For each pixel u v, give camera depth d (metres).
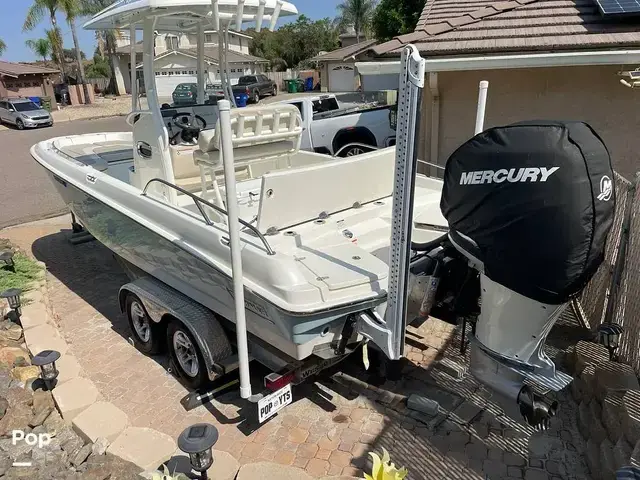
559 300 2.44
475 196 2.60
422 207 4.18
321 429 3.33
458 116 6.16
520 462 3.00
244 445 3.20
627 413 2.83
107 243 4.90
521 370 2.70
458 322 3.58
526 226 2.42
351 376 3.87
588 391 3.35
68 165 5.22
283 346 3.11
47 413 3.39
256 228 3.17
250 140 3.98
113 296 5.46
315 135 10.20
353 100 11.34
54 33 35.03
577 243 2.33
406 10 23.66
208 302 3.65
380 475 2.06
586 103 5.71
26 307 4.81
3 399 3.48
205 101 5.11
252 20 4.15
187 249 3.52
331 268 3.06
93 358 4.27
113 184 4.41
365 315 2.98
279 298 2.89
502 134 2.56
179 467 2.87
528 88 5.84
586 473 2.91
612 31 5.28
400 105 2.42
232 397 3.71
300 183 3.37
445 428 3.30
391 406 3.52
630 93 5.53
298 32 50.53
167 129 4.49
